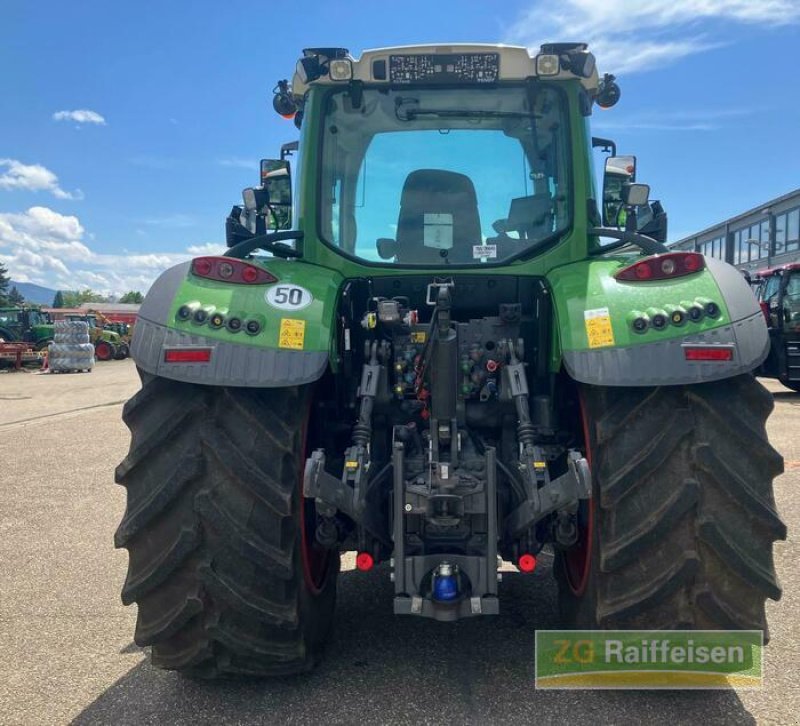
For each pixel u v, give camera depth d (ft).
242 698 9.25
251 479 8.38
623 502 8.41
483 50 10.82
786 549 14.96
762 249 113.91
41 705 9.23
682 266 8.84
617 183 12.40
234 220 12.96
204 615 8.55
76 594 13.23
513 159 11.16
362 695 9.27
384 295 11.04
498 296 10.93
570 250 10.82
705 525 8.13
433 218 11.17
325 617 10.18
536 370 10.56
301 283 9.32
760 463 8.38
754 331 8.40
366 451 9.12
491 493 8.57
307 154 11.12
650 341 8.32
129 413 8.77
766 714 8.67
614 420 8.51
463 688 9.41
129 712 9.00
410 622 11.63
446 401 8.99
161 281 9.23
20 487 22.08
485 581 8.54
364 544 9.07
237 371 8.39
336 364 9.45
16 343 88.58
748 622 8.36
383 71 10.96
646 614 8.50
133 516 8.55
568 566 10.26
